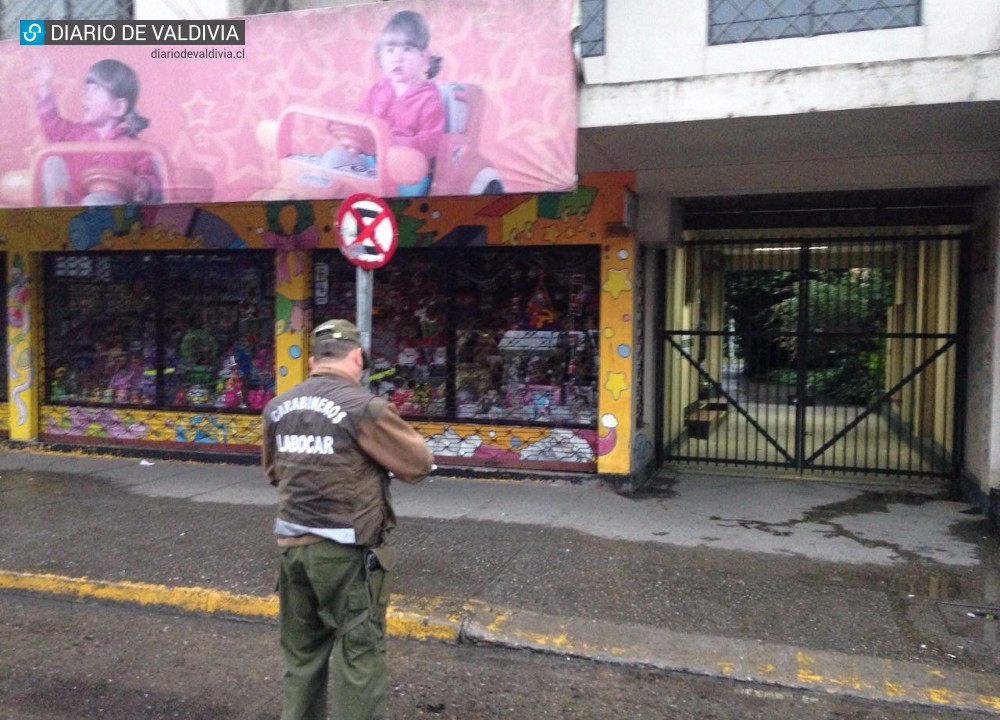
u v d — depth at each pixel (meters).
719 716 4.01
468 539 6.54
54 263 10.19
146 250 9.70
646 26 6.99
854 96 5.74
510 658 4.66
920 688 4.17
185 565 5.95
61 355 10.25
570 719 3.98
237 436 9.55
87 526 6.92
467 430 8.70
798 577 5.72
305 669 3.36
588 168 7.79
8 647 4.83
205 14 7.73
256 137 7.09
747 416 9.20
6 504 7.64
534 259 8.52
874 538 6.65
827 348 10.02
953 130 6.35
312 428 3.22
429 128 6.65
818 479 8.87
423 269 8.88
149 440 9.84
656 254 9.12
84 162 7.51
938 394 9.23
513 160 6.47
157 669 4.53
